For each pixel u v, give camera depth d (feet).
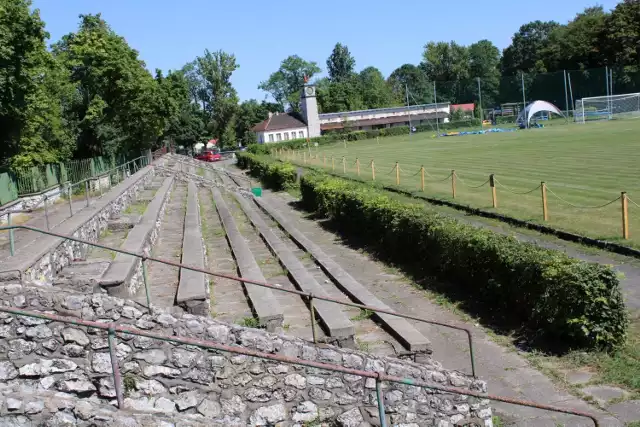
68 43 147.33
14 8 77.25
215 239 72.69
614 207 75.82
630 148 146.41
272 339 28.45
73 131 132.36
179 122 316.19
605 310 36.83
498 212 79.51
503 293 45.24
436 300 50.19
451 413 30.81
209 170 199.00
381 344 37.63
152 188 110.73
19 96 84.64
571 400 32.22
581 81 364.99
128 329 20.20
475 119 369.71
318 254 65.31
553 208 78.74
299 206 114.73
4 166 92.63
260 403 28.22
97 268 39.58
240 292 45.42
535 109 302.04
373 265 64.13
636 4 346.33
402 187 113.80
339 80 528.22
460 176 123.24
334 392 28.99
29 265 33.01
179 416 22.33
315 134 380.17
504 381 34.94
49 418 19.89
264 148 282.15
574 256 57.47
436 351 39.86
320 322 39.50
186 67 417.69
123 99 142.41
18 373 27.14
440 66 504.84
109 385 27.32
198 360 27.78
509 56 492.54
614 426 29.14
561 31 407.85
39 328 27.37
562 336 39.17
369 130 360.28
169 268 49.44
